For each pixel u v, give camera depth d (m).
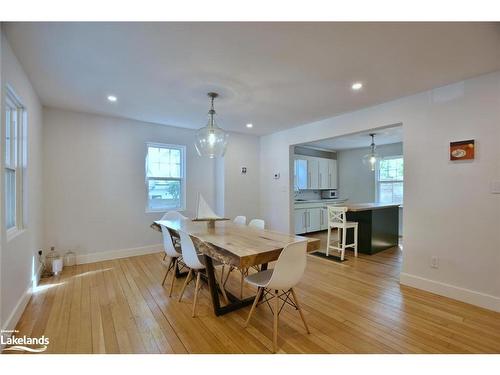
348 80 2.69
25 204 2.57
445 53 2.15
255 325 2.19
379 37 1.93
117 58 2.26
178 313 2.39
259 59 2.27
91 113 3.93
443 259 2.81
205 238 2.42
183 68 2.44
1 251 1.82
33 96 2.93
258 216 5.66
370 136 5.59
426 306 2.54
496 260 2.46
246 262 1.83
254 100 3.30
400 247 5.07
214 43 2.02
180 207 4.94
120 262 3.97
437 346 1.90
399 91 2.98
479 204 2.57
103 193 4.08
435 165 2.88
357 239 4.64
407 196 3.11
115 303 2.59
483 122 2.54
